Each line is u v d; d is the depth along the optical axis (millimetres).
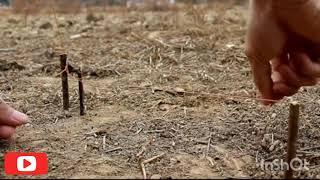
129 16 2010
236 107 933
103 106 951
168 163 708
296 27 661
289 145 617
